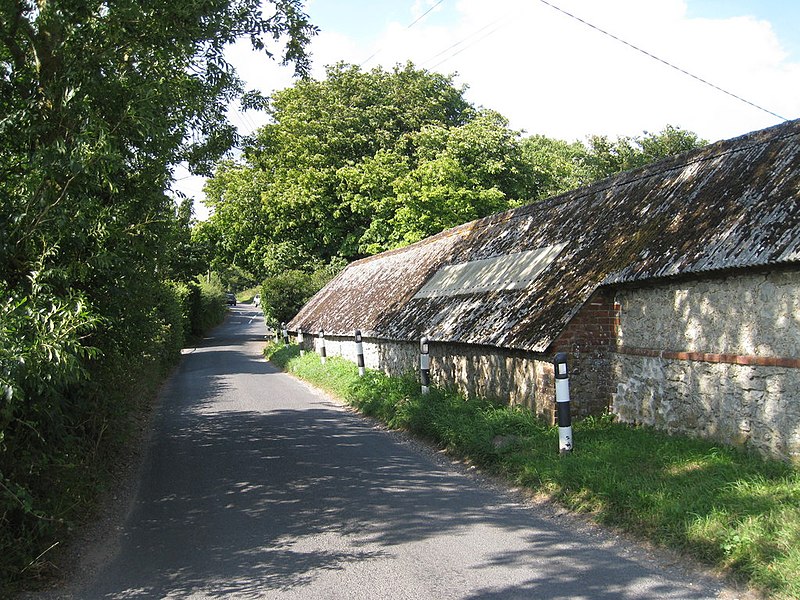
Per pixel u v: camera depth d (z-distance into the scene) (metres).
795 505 4.79
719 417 6.71
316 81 35.22
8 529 4.66
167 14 6.77
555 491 6.22
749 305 6.35
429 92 35.59
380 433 10.15
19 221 4.86
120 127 5.98
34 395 4.76
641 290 7.87
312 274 32.88
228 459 8.65
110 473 7.68
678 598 4.02
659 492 5.41
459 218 28.16
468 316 11.02
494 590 4.29
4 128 5.32
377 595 4.30
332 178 32.34
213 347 33.38
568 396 7.13
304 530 5.70
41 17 5.68
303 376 18.44
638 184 9.73
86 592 4.55
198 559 5.11
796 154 6.97
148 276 8.36
